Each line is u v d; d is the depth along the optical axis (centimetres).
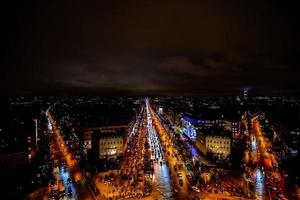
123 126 19250
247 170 10475
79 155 12875
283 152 13188
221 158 12394
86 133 15700
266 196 7994
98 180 9481
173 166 11150
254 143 15475
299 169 10162
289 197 7981
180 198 7900
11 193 8262
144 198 7925
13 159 10488
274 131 19112
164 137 17888
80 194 8231
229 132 14050
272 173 10112
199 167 10869
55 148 14188
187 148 14800
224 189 8538
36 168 10581
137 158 12488
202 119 19388
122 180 9488
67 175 9975
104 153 12506
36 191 8438
